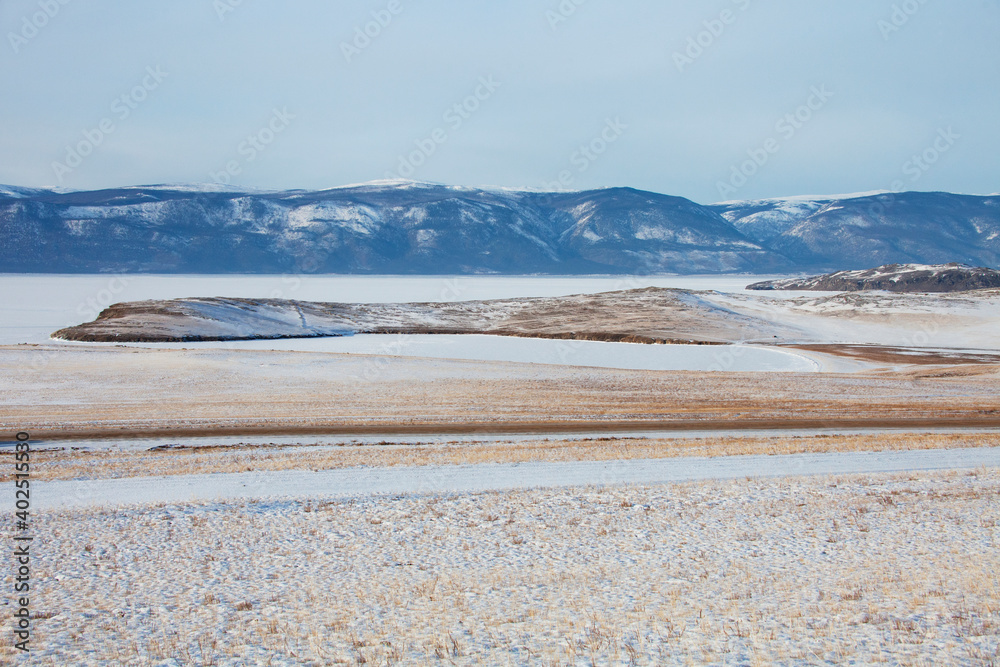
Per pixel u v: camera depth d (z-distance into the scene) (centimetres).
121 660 788
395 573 1095
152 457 2011
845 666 709
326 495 1570
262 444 2253
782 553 1162
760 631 814
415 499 1540
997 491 1570
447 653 787
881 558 1113
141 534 1289
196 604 970
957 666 693
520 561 1148
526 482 1702
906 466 1914
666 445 2214
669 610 902
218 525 1348
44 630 877
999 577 985
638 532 1299
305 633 861
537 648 793
